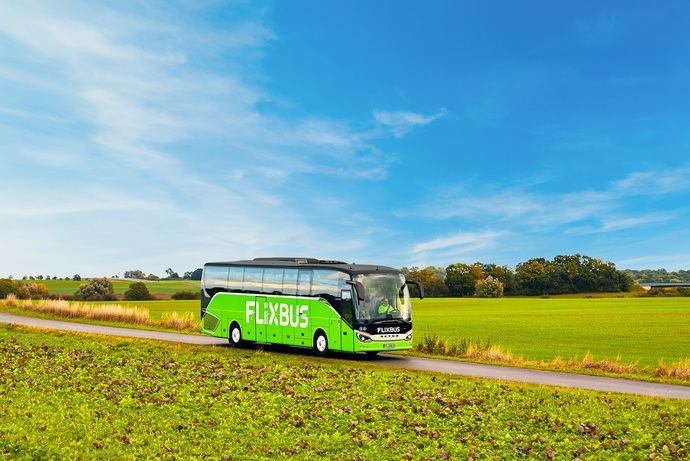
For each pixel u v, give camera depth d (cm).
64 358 3450
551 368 3806
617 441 1986
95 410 2242
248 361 3609
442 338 6369
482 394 2717
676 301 15550
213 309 4662
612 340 6303
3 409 2194
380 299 3916
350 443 1947
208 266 4753
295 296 4169
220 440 1944
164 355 3769
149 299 14738
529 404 2514
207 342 4844
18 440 1830
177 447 1850
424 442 1959
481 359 4125
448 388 2834
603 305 13825
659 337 6612
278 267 4300
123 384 2725
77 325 5947
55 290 14950
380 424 2148
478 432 2080
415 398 2566
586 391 2927
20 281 13325
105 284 14088
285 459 1784
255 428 2092
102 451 1780
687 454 1866
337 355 4147
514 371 3638
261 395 2575
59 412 2186
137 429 2017
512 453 1867
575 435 2059
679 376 3625
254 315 4384
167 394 2552
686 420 2297
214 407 2345
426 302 15962
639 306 13238
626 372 3775
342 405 2411
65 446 1806
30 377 2828
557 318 9581
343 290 3916
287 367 3388
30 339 4397
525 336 6681
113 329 5725
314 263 4341
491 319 9356
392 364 3753
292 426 2122
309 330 4072
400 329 3934
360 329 3834
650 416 2347
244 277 4488
